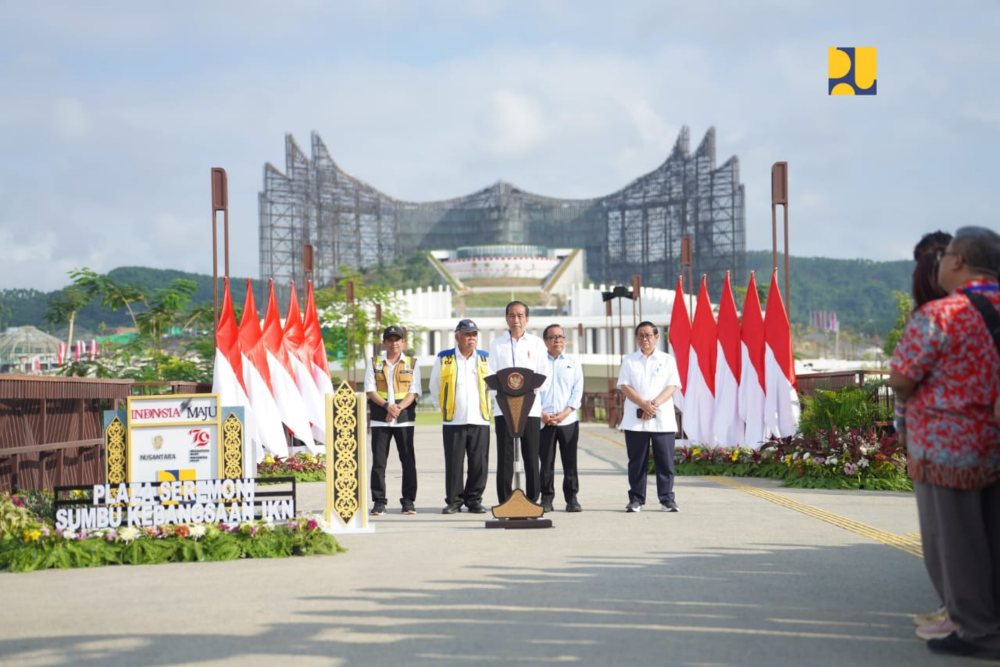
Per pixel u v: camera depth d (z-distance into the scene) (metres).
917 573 8.38
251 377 19.52
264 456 19.64
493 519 12.20
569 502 13.20
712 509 13.15
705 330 20.09
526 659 5.78
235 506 10.20
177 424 11.25
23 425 13.17
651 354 13.17
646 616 6.84
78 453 15.02
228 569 9.09
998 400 5.82
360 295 72.06
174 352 52.50
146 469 11.23
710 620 6.71
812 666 5.61
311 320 22.61
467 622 6.73
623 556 9.36
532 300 137.88
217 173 20.92
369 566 9.05
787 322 19.19
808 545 9.94
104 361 43.53
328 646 6.14
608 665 5.64
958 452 5.88
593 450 28.09
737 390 19.67
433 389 13.45
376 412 13.26
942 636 6.04
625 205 174.25
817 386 20.84
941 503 5.94
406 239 177.38
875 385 17.33
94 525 10.04
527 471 12.77
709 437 19.89
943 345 5.95
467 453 13.29
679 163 166.62
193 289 56.31
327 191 162.38
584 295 107.31
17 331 99.69
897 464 15.91
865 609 7.02
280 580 8.41
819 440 16.64
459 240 179.00
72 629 6.72
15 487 12.80
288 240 155.50
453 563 9.10
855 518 12.05
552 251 144.62
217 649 6.12
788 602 7.26
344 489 11.31
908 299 93.00
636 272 173.88
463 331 13.18
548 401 13.10
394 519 12.69
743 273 158.38
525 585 7.98
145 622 6.90
